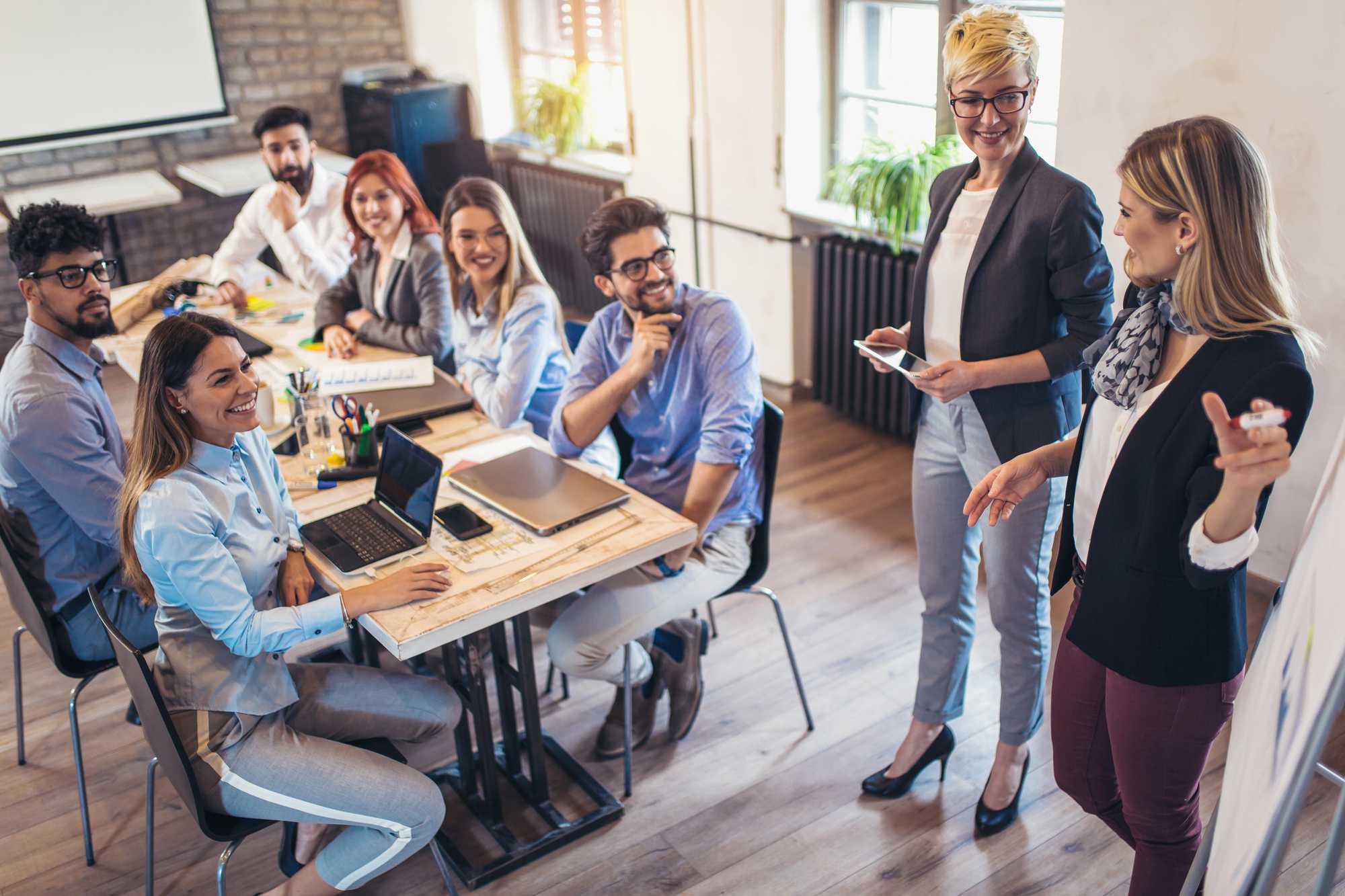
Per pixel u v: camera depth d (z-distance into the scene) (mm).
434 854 2100
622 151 5520
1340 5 2418
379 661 2795
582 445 2354
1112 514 1520
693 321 2277
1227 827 1221
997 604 2150
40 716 2824
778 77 4105
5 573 2295
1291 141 2590
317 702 2020
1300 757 972
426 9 6133
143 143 5785
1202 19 2668
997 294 1979
